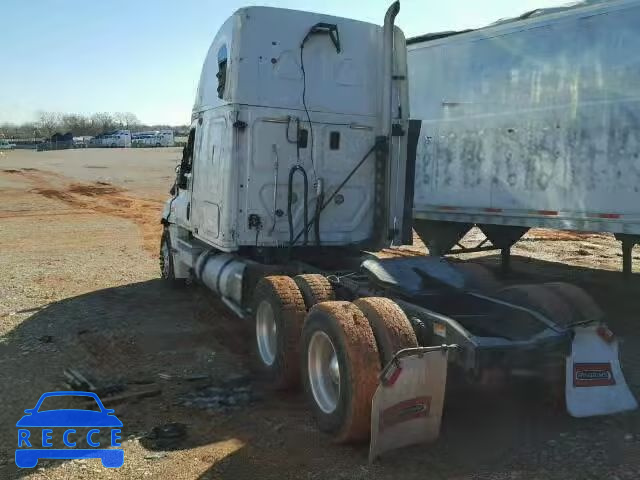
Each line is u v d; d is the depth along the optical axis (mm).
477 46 9086
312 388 4598
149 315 7961
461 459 4066
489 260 12273
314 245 6844
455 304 5324
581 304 4785
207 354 6355
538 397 4820
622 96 7320
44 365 6004
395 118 7160
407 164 7250
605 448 4195
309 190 6781
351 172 6992
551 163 8172
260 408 4973
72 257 12875
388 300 4418
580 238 15477
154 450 4230
